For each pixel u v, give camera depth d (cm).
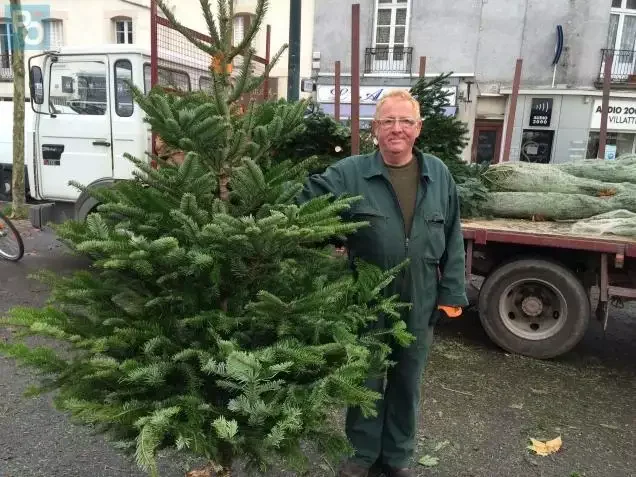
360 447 248
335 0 1359
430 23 1348
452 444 299
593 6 1278
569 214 465
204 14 175
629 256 384
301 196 219
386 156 231
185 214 158
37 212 582
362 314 197
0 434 285
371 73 1385
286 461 157
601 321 416
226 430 134
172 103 176
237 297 173
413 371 241
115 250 150
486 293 432
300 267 183
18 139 759
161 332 162
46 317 162
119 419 146
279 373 163
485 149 1388
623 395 370
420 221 229
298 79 542
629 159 533
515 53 1325
